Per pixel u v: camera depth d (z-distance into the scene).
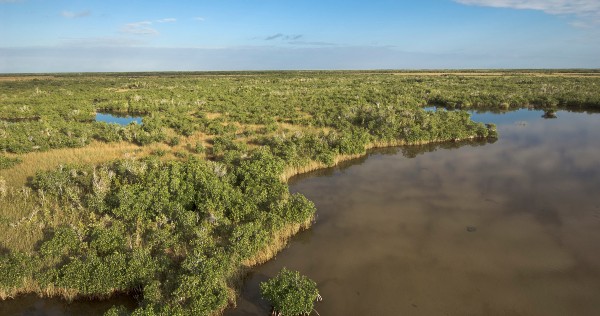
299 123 42.84
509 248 18.84
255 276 16.95
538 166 30.25
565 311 14.59
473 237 19.92
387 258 18.22
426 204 23.94
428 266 17.53
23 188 22.84
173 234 18.34
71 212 20.44
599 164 30.17
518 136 39.81
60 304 15.12
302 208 20.72
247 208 20.50
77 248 16.94
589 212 22.23
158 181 22.92
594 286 15.94
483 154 33.88
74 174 24.12
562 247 18.81
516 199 24.27
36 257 16.03
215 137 35.34
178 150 33.00
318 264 17.80
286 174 28.22
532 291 15.72
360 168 30.92
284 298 14.12
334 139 34.16
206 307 13.79
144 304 14.15
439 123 40.44
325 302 15.28
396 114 44.56
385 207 23.62
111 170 25.41
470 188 26.22
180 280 14.56
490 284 16.20
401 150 35.75
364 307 14.98
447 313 14.62
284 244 19.27
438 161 32.25
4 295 15.02
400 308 14.91
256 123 43.34
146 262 15.72
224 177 24.39
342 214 22.80
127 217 19.61
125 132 36.06
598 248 18.64
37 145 32.47
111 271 15.15
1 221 19.47
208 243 17.19
